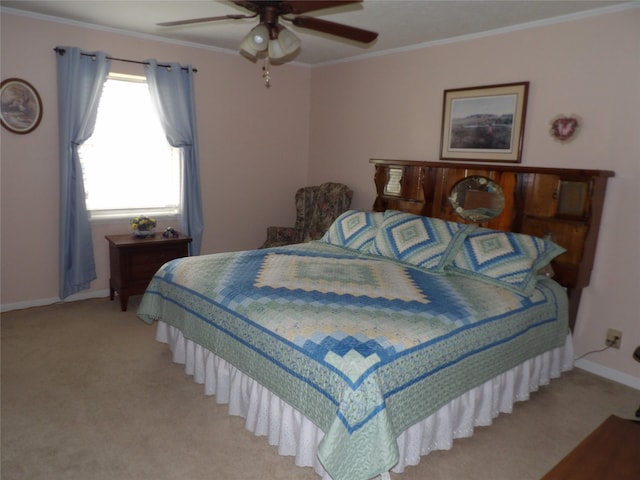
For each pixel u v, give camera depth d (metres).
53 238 3.76
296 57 4.50
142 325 3.46
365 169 4.46
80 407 2.37
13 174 3.51
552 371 2.80
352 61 4.44
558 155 3.03
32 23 3.38
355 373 1.62
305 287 2.36
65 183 3.61
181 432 2.19
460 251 2.85
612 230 2.81
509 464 2.05
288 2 1.90
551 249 2.71
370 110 4.33
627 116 2.69
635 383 2.78
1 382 2.57
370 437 1.59
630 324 2.78
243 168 4.71
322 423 1.70
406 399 1.77
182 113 4.09
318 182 5.05
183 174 4.19
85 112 3.61
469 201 3.36
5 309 3.63
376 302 2.17
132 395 2.50
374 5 2.84
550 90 3.03
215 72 4.34
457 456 2.10
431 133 3.81
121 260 3.65
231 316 2.17
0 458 1.96
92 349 3.04
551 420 2.42
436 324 1.97
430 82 3.77
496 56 3.31
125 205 4.10
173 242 3.89
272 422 2.05
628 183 2.72
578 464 1.31
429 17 3.07
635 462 1.32
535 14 2.93
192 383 2.64
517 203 3.08
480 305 2.25
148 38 3.90
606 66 2.76
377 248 3.18
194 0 3.00
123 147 4.00
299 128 5.04
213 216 4.59
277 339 1.90
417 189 3.69
